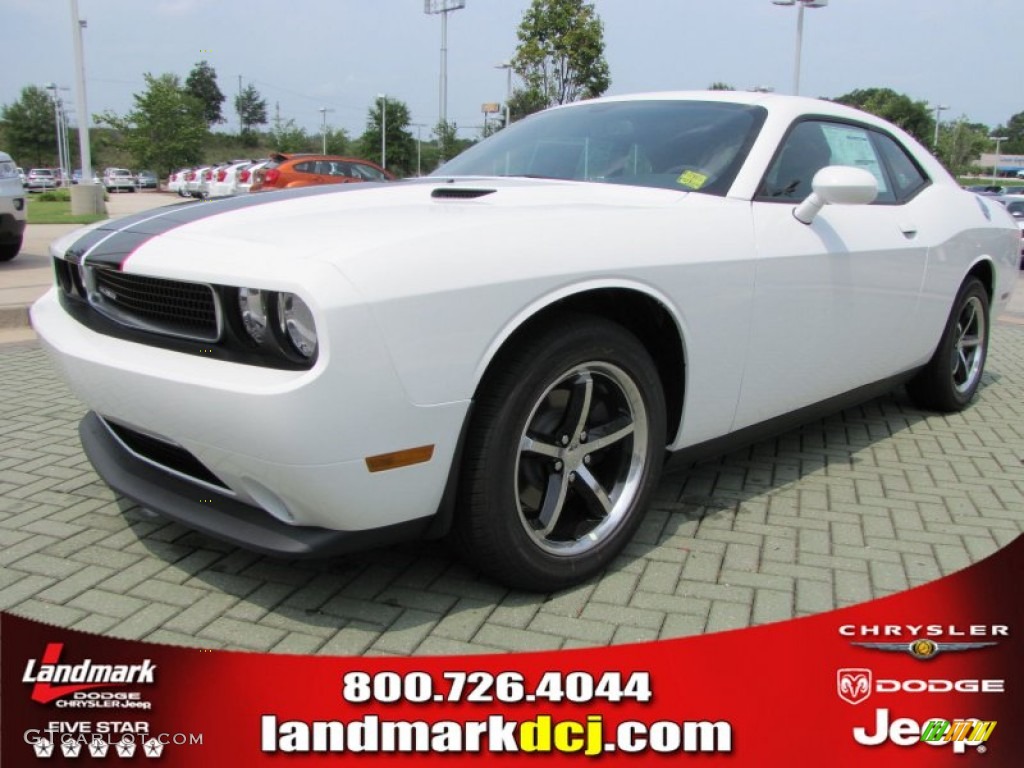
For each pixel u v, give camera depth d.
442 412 2.15
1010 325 8.19
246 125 82.88
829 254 3.19
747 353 2.92
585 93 21.19
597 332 2.45
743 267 2.82
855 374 3.59
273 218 2.46
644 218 2.63
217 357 2.17
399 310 2.04
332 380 1.97
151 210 2.86
